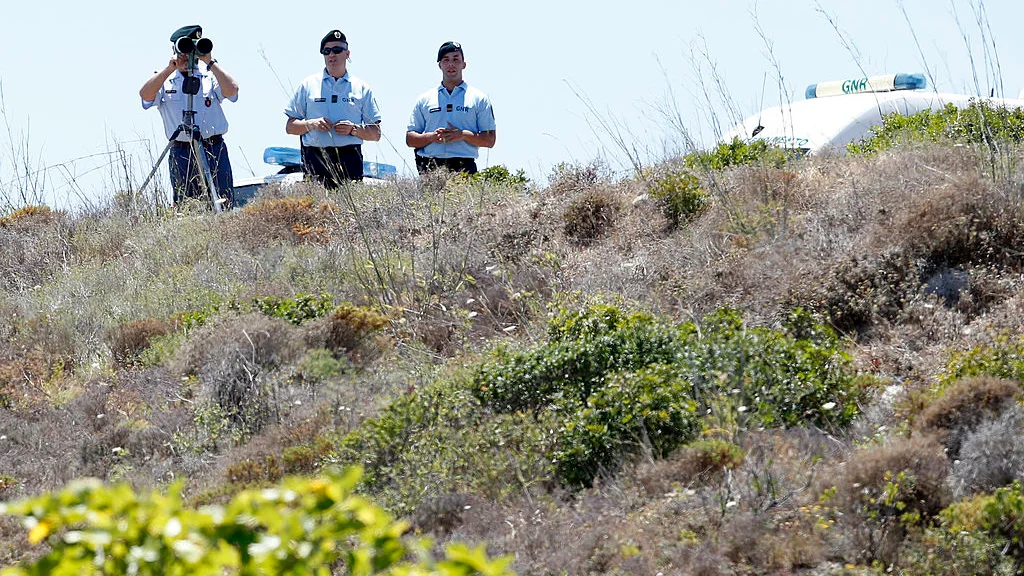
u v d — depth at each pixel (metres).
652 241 36.66
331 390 27.02
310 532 7.09
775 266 29.98
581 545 18.28
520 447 22.28
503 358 25.83
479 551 7.06
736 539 17.75
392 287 33.75
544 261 34.06
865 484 18.64
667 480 20.12
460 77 49.16
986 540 16.52
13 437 27.83
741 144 44.94
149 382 30.11
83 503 6.92
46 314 35.97
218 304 34.16
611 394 22.44
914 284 27.94
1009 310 26.00
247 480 23.47
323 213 44.25
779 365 23.45
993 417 19.98
